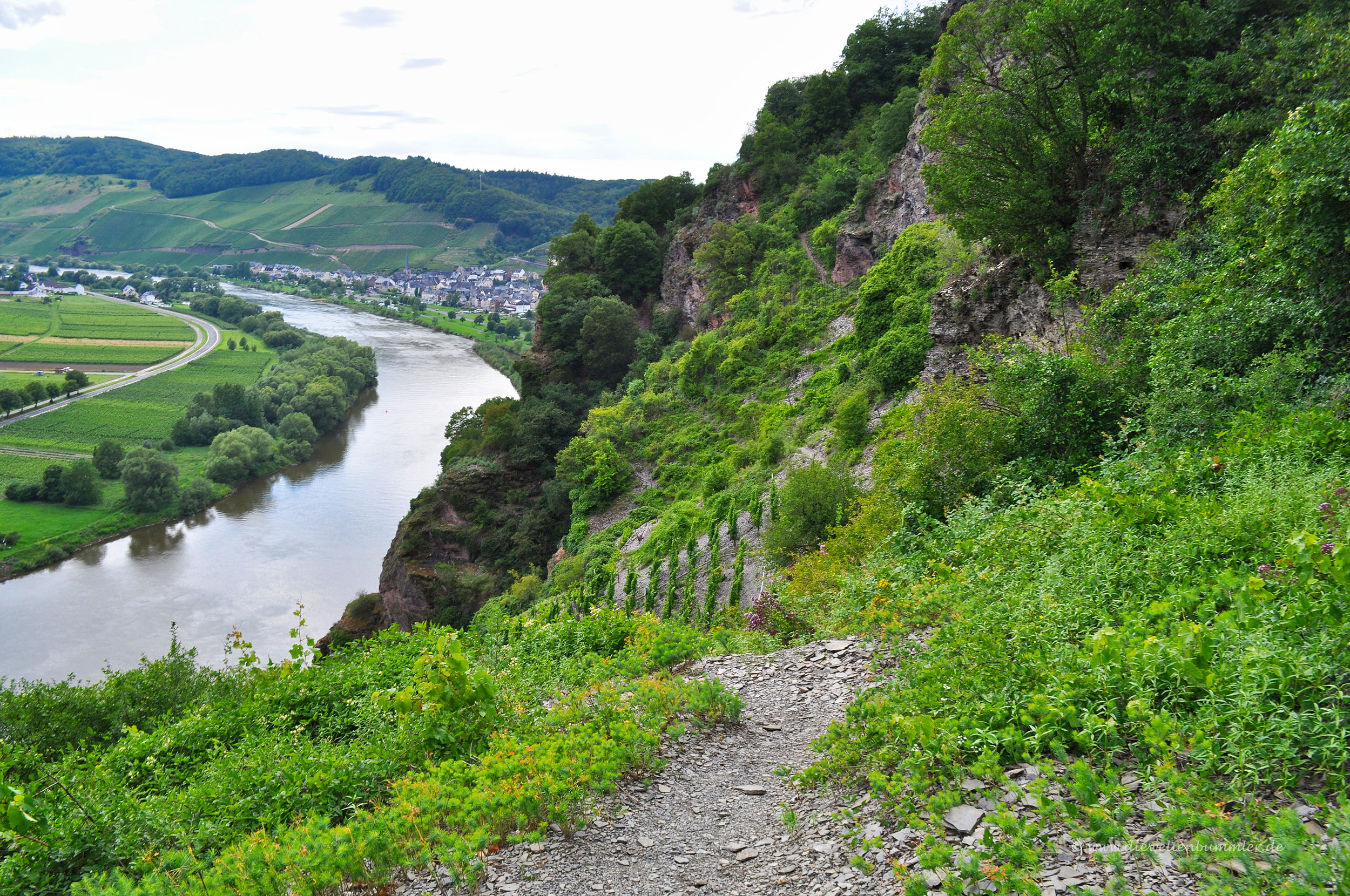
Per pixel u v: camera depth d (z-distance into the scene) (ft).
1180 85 72.59
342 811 29.27
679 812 25.05
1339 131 48.88
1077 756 21.61
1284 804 17.11
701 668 39.17
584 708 34.27
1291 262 51.72
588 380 263.29
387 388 491.72
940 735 23.22
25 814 25.76
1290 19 70.90
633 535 164.76
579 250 315.99
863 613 42.47
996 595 33.71
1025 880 16.38
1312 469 35.88
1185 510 35.35
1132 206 75.51
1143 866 16.56
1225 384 49.67
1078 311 76.33
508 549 206.90
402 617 202.08
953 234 133.08
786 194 263.90
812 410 156.46
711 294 247.50
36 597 232.94
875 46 274.36
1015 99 80.02
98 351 616.39
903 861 19.45
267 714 43.32
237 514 305.73
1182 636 22.22
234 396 412.36
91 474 314.96
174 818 29.45
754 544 122.83
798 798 24.90
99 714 50.14
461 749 32.24
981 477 62.23
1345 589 20.44
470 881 21.21
